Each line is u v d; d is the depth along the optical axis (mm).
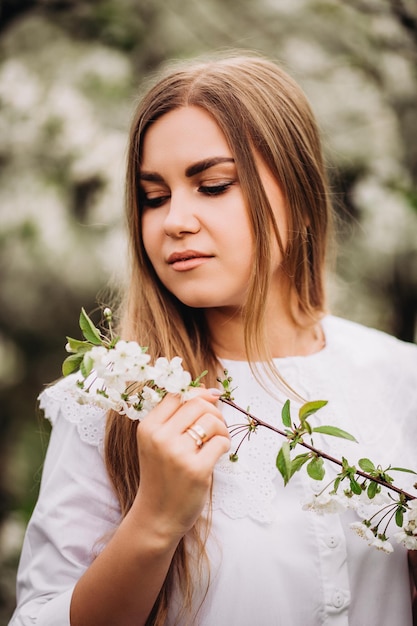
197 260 1347
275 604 1311
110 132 3334
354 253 3137
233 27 3518
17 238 3246
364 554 1368
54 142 3326
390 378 1578
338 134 3260
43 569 1386
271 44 3455
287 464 1093
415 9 3537
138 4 3598
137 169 1428
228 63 1510
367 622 1357
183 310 1533
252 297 1376
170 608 1336
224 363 1523
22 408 3668
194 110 1364
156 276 1517
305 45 3432
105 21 3578
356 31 3471
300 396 1475
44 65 3494
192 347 1518
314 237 1608
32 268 3246
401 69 3438
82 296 3334
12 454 3656
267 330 1548
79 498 1407
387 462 1442
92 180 3303
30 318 3410
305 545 1338
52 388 1491
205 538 1324
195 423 1145
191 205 1346
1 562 3400
